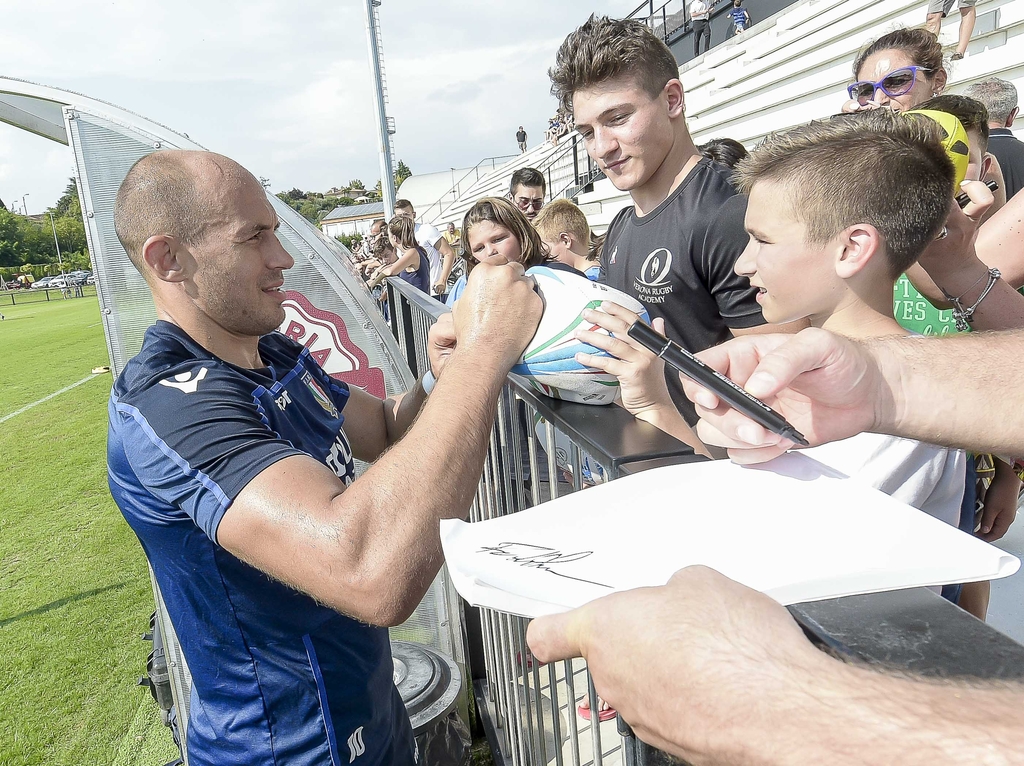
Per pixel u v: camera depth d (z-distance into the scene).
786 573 0.55
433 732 2.03
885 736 0.38
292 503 1.07
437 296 7.69
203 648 1.32
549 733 1.88
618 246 2.17
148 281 1.42
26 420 10.34
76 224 93.50
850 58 6.74
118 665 3.49
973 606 1.74
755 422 0.72
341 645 1.39
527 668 1.63
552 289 1.17
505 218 2.99
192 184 1.35
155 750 2.83
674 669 0.46
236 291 1.40
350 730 1.40
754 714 0.42
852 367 0.73
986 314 1.57
